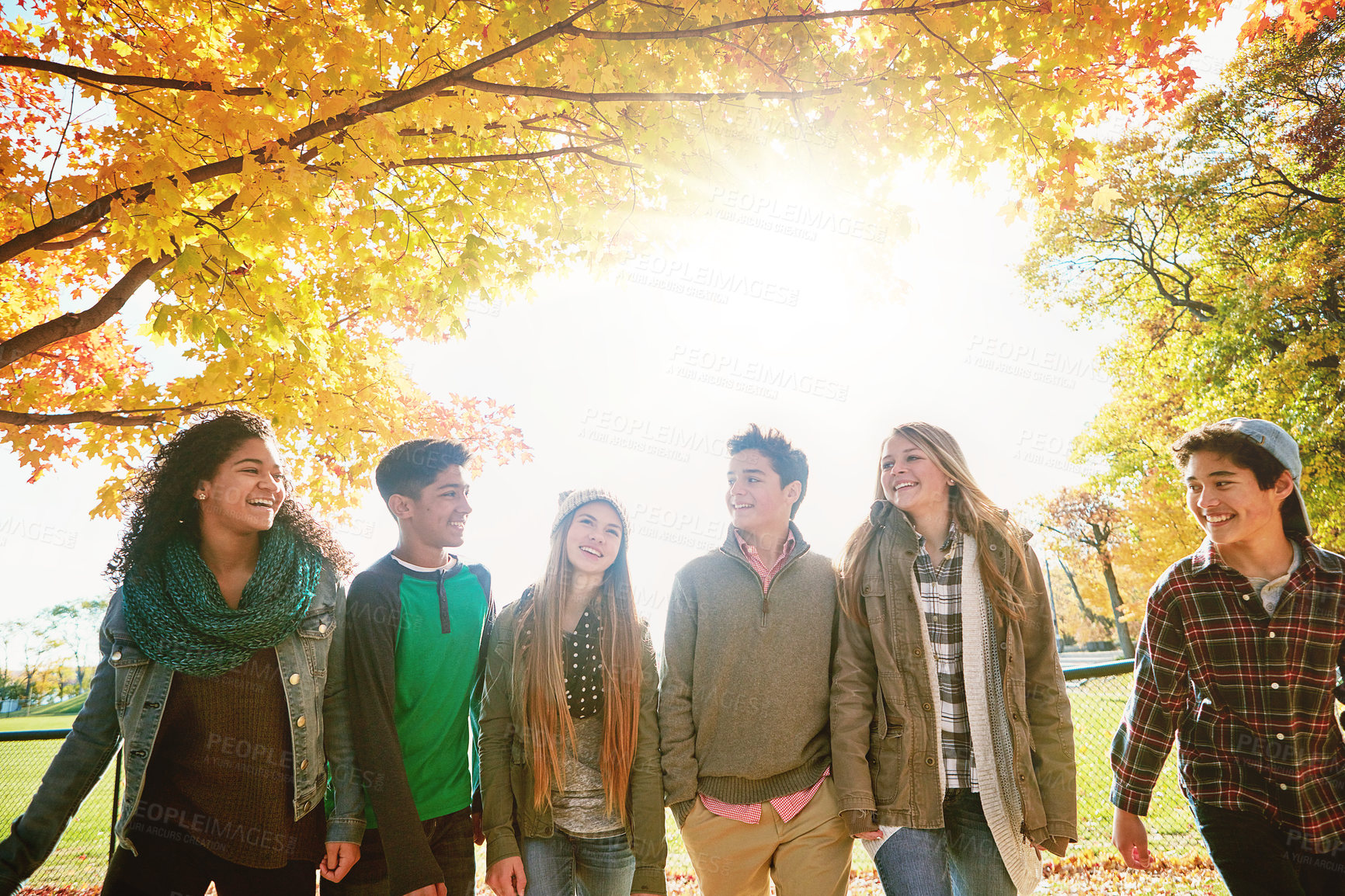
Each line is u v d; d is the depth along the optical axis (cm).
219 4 314
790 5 276
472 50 310
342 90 259
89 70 246
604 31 259
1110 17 279
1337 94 1198
